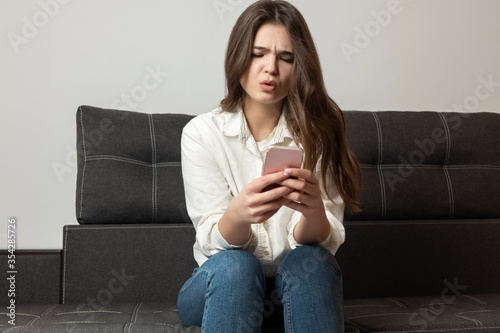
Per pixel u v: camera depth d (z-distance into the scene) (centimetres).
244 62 151
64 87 231
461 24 255
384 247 201
